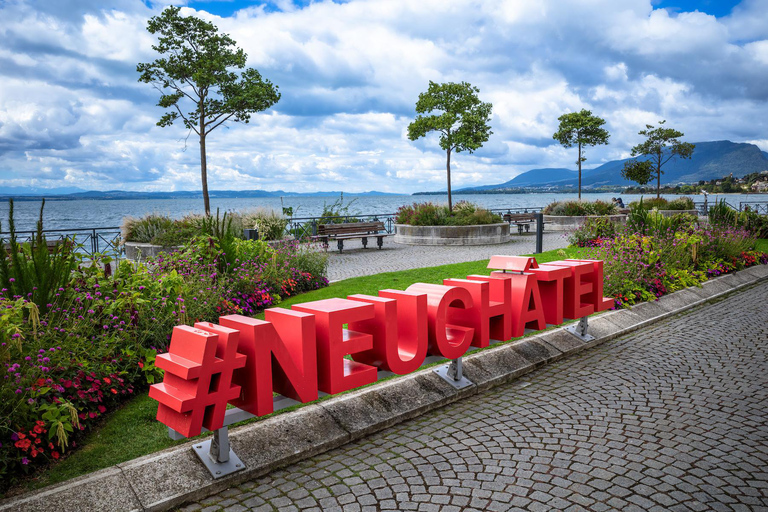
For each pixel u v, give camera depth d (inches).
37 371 153.7
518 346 251.1
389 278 432.1
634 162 1491.1
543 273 244.1
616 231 593.3
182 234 518.9
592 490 135.9
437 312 193.0
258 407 141.8
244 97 769.6
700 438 166.4
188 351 136.6
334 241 824.9
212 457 143.6
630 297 341.1
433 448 163.0
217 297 275.7
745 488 135.9
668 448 159.8
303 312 165.6
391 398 191.2
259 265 360.2
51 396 157.4
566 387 217.6
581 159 1357.0
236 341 137.0
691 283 414.9
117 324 197.3
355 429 171.6
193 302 245.0
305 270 406.0
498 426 179.0
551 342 265.0
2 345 145.8
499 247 704.4
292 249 416.5
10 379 145.9
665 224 550.0
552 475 144.3
